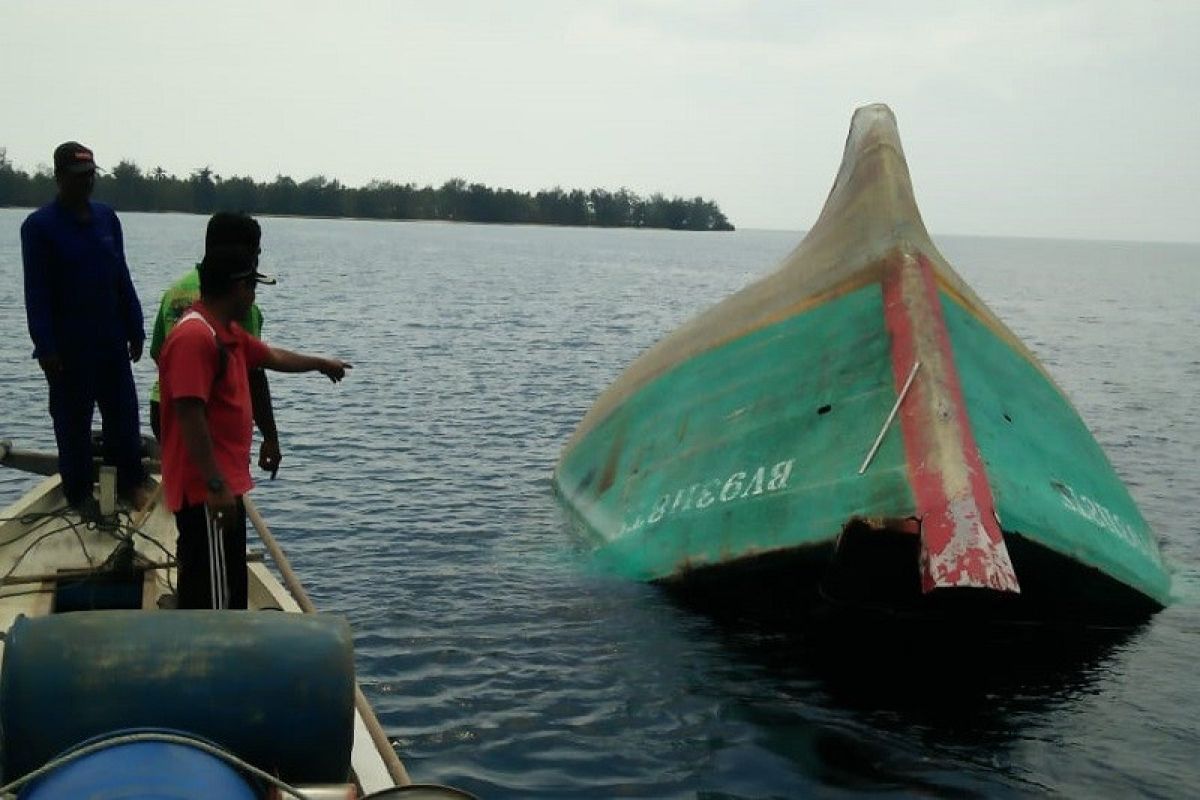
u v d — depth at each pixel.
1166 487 15.88
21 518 8.01
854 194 11.38
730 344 11.45
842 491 8.80
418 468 15.75
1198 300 75.81
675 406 11.64
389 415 20.03
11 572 7.74
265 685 4.49
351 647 4.68
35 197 194.12
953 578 7.79
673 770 7.20
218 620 4.59
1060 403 10.95
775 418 10.01
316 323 37.62
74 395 8.18
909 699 8.18
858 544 8.63
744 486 9.70
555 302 52.19
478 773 7.14
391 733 7.64
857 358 9.73
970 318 10.40
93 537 8.60
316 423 19.03
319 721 4.53
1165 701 8.23
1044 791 6.99
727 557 9.34
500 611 9.82
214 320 5.88
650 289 67.19
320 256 96.56
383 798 4.12
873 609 9.26
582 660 8.80
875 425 9.06
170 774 3.90
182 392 5.59
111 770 3.89
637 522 10.78
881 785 7.04
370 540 12.12
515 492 14.36
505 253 123.19
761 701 8.13
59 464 8.44
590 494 12.45
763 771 7.20
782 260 12.58
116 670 4.38
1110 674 8.67
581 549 11.52
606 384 24.81
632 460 11.80
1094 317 53.47
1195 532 13.36
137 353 8.61
